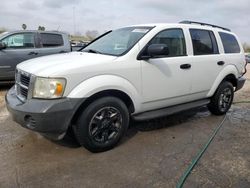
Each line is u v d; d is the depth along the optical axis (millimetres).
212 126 4793
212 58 4906
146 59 3848
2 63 7227
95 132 3484
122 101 3705
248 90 8914
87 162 3320
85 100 3291
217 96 5273
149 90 3957
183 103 4711
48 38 7984
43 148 3674
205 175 3074
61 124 3184
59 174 3035
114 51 3947
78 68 3238
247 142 4082
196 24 4945
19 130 4285
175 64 4227
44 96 3127
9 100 3523
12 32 7414
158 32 4090
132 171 3127
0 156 3418
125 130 3785
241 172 3160
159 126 4676
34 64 3496
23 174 3018
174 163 3332
